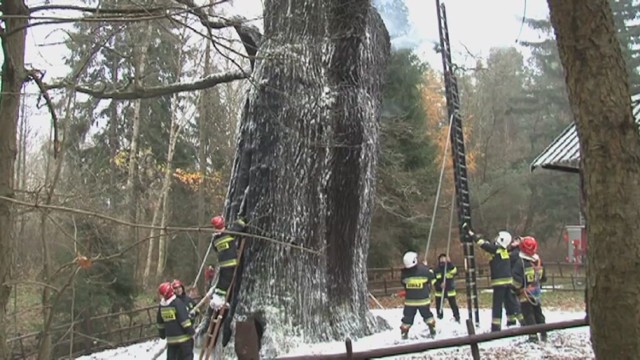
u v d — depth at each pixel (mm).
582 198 4297
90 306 12477
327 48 10883
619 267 3809
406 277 11102
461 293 24719
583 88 3973
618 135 3883
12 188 4352
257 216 10094
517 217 38406
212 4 4527
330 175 10727
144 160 26078
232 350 9516
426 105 34938
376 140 11734
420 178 26672
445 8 13312
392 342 10406
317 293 10258
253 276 9984
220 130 28250
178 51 17609
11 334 9609
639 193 3859
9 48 4340
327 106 10562
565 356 9102
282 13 10664
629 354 3771
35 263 8367
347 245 11070
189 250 28547
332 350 9469
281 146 10195
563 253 37688
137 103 23250
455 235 37188
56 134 5234
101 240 9336
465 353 9430
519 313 11602
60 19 4074
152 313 18500
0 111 4352
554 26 4148
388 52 12758
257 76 10430
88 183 11234
